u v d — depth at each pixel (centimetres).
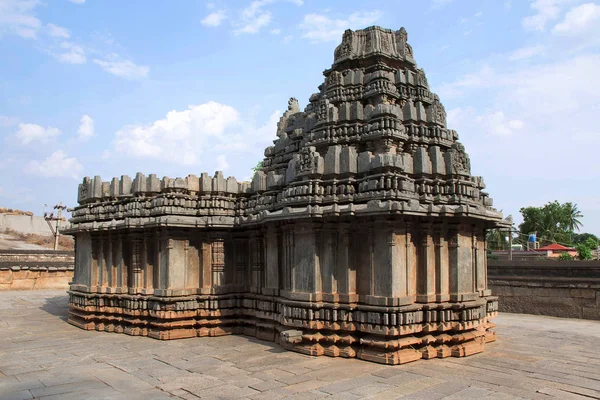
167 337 1587
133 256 1733
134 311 1684
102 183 1927
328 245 1328
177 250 1656
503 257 5081
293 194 1394
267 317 1538
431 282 1298
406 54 1595
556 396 948
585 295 2094
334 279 1320
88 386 1043
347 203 1305
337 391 977
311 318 1309
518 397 941
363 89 1497
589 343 1505
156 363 1253
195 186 1730
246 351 1386
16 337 1659
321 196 1353
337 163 1353
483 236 1527
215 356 1326
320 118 1475
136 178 1781
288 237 1441
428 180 1342
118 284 1778
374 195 1251
